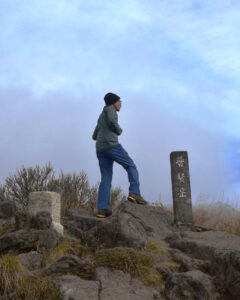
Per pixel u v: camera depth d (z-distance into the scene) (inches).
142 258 160.2
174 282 146.2
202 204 305.1
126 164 241.3
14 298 139.3
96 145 246.8
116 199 317.7
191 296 142.6
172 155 244.8
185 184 239.1
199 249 180.5
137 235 178.4
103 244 180.5
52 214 199.3
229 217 278.8
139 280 151.5
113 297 132.0
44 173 308.5
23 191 298.2
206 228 236.2
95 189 312.0
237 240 193.5
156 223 227.5
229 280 149.9
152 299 137.9
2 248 181.5
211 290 147.1
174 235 207.9
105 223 184.7
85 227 216.5
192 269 165.5
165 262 173.9
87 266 157.9
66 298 132.6
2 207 249.3
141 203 243.0
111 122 235.3
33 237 184.1
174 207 239.0
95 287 139.3
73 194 295.1
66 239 198.1
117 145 240.4
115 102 246.8
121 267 155.0
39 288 139.9
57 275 154.3
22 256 168.7
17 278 146.1
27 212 206.2
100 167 245.8
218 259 163.5
